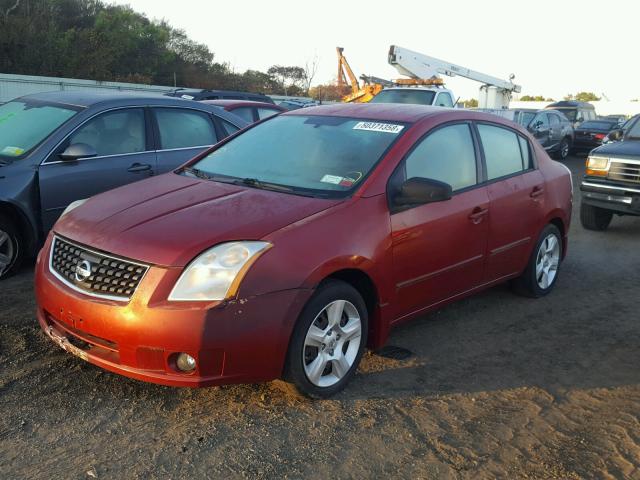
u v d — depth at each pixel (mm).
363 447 3268
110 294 3332
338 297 3660
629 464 3199
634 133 9391
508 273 5258
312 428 3420
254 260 3297
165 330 3164
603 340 4836
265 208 3732
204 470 3027
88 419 3412
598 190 8648
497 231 4934
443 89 16484
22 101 6598
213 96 15648
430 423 3527
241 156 4711
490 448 3307
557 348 4652
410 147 4312
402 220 4051
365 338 3918
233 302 3213
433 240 4285
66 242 3684
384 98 16453
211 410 3555
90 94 6566
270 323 3309
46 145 5711
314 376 3604
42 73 35875
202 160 4898
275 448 3225
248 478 2982
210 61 50812
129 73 41844
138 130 6418
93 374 3881
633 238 8688
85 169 5898
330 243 3586
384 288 3959
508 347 4637
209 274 3227
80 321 3383
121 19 44219
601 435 3469
